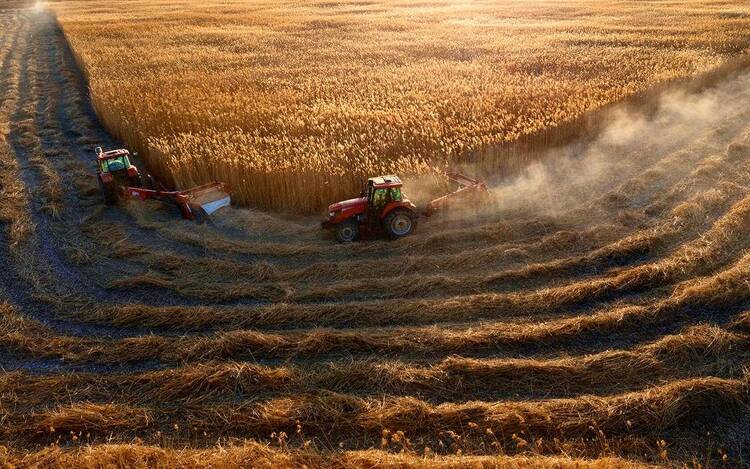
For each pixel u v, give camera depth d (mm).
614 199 13961
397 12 63656
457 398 7758
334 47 39531
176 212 14508
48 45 47625
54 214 14188
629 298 9781
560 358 8398
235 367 8297
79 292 10734
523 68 29484
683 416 7188
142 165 18766
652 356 8227
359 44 40406
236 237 12836
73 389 8133
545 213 13469
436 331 8977
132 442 7203
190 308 9859
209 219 13719
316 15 61750
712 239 11398
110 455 6809
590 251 11523
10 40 51594
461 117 19562
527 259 11289
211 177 15336
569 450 6785
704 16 49875
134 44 42719
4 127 22578
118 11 71750
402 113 19578
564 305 9672
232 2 82812
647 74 24891
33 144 20594
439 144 16750
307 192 14055
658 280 10125
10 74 34125
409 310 9625
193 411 7680
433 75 27906
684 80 23953
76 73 34812
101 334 9438
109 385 8188
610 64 28531
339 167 14375
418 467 6457
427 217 13352
